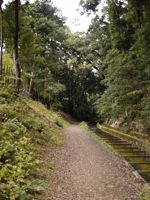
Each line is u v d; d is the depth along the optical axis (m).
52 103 59.44
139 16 28.38
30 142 14.20
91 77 69.50
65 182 10.41
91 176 11.52
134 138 20.11
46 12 58.81
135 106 27.03
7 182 8.34
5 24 27.50
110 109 35.59
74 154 15.95
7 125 13.75
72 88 71.06
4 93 20.27
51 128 23.36
